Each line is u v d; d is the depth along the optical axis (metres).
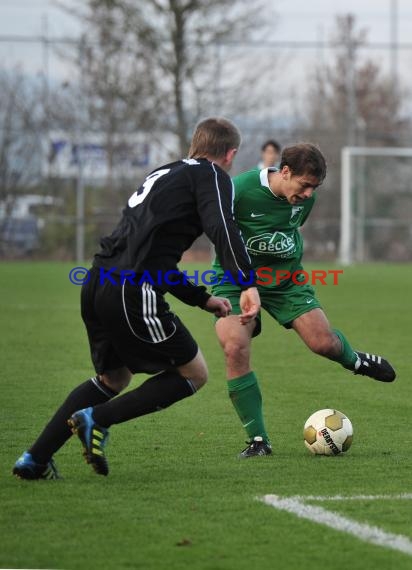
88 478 13.98
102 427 13.17
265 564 10.32
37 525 11.65
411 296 50.31
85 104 79.62
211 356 28.86
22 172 78.88
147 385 13.38
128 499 12.80
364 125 85.38
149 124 80.25
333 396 22.02
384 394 22.31
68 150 79.31
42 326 35.78
